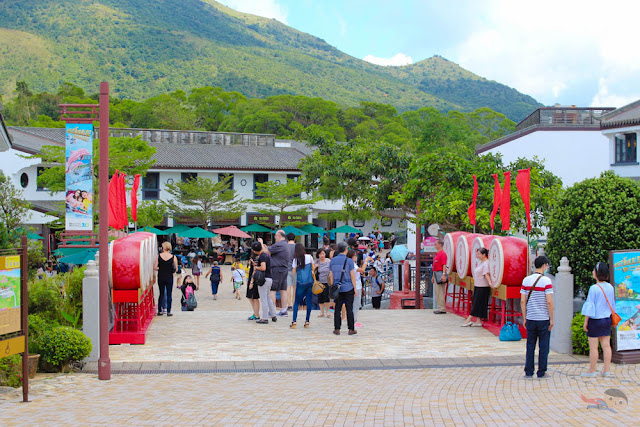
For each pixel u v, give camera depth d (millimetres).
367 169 32938
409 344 13039
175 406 8289
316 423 7465
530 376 9805
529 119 38375
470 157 25172
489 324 14773
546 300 9742
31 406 8336
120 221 16750
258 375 10312
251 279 15992
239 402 8492
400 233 53469
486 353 12094
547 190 21781
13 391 9234
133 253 12773
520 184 14242
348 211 34094
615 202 11945
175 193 46281
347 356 11812
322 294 16094
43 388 9414
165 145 52125
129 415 7852
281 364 11125
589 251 12023
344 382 9750
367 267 24719
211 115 100188
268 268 15836
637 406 8078
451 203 20562
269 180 50781
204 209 46500
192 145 53125
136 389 9344
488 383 9555
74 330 10867
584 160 35062
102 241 10266
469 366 10945
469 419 7582
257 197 50594
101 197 10352
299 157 53531
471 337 13922
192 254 42250
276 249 16016
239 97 107500
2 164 39094
